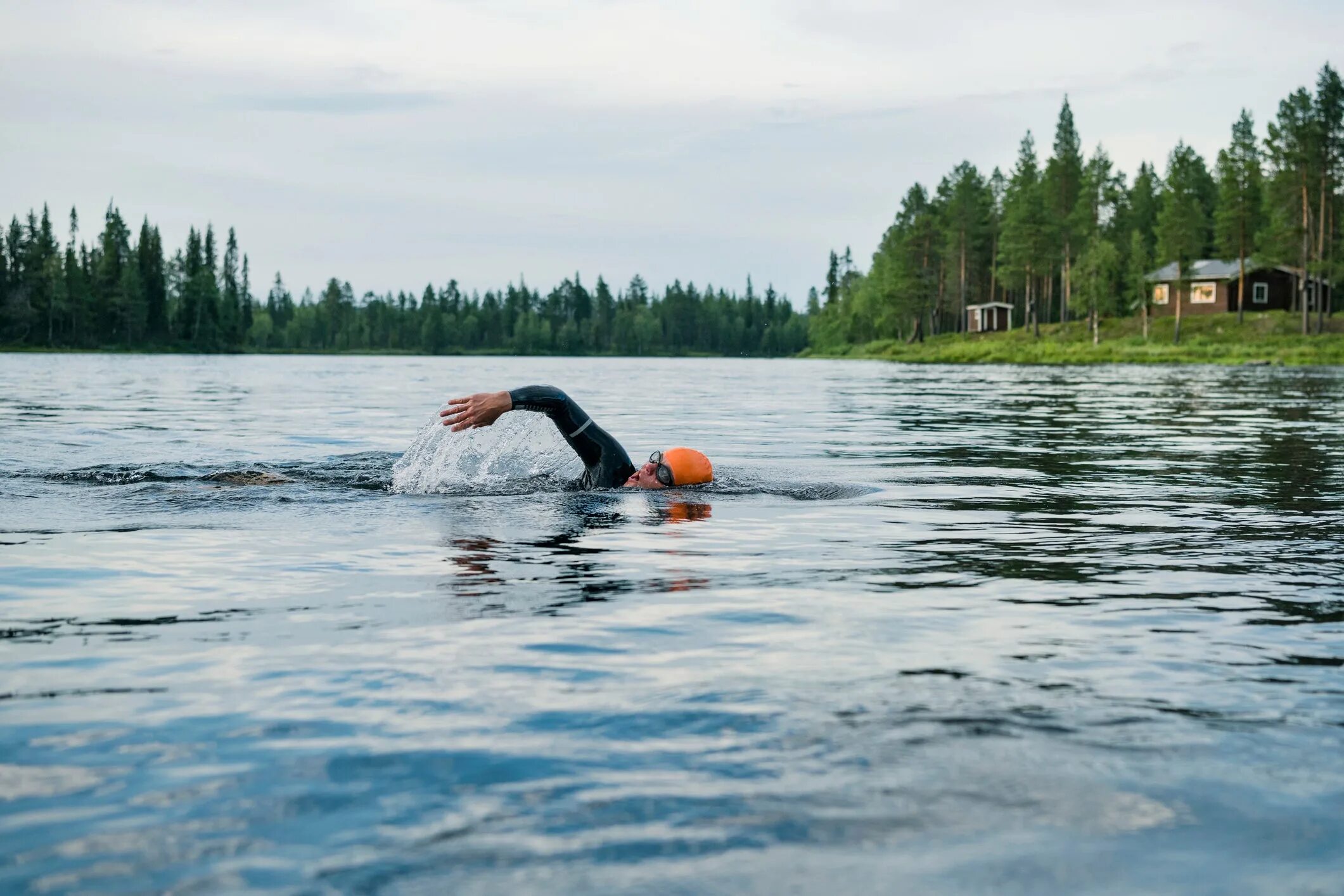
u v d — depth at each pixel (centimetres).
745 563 520
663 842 212
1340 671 335
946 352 8400
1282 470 963
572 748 263
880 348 10300
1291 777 247
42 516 648
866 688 314
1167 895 193
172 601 426
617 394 2680
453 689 310
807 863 204
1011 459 1053
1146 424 1583
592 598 437
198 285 13062
